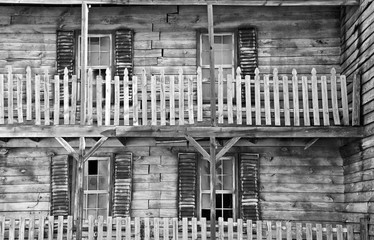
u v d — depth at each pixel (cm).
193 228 1392
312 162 1598
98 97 1431
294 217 1573
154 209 1588
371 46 1349
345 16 1573
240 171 1590
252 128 1407
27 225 1566
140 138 1598
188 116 1524
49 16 1639
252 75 1600
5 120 1591
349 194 1521
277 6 1602
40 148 1611
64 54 1619
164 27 1642
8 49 1631
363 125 1398
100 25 1641
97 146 1421
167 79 1609
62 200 1579
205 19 1641
